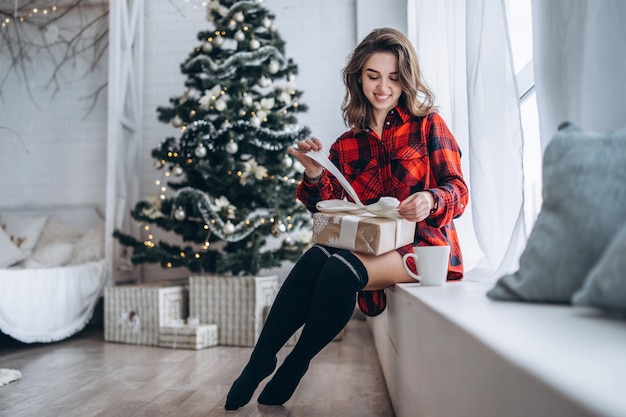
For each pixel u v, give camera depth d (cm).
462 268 183
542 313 76
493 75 173
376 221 170
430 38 278
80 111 501
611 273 65
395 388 179
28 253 447
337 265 171
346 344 338
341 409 194
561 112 128
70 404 206
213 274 416
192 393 220
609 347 53
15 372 253
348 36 479
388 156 194
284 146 392
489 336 62
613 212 81
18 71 507
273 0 484
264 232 385
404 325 145
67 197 497
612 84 108
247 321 351
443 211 167
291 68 413
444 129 188
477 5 180
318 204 187
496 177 172
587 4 113
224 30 404
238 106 390
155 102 490
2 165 503
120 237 396
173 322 357
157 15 494
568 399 38
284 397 193
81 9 504
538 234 88
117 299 368
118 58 431
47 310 355
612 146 86
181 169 393
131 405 203
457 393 77
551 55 129
